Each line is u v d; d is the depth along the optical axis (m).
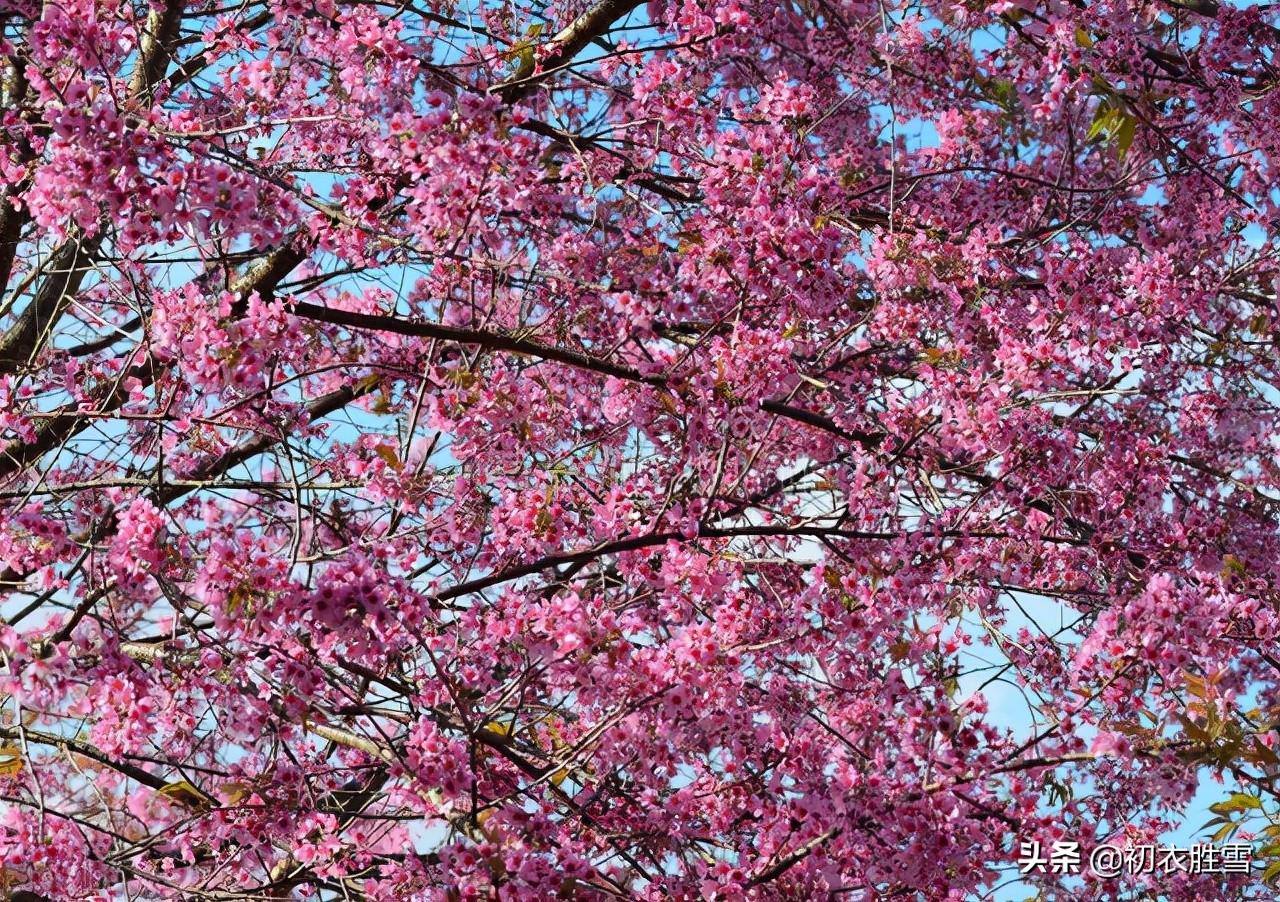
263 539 3.18
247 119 4.57
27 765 3.70
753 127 4.77
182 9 5.15
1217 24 5.80
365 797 4.52
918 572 4.37
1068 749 3.69
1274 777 3.80
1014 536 4.96
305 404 5.43
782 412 4.76
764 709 4.25
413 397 4.97
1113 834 3.81
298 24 4.25
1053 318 5.09
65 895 3.94
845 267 5.47
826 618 4.02
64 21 3.36
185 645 3.51
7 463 5.04
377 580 3.14
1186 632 3.55
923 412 4.90
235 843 3.90
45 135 4.57
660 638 4.47
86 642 3.22
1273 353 6.16
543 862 3.20
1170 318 5.34
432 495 4.74
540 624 3.47
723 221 4.11
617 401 4.63
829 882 3.56
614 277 4.18
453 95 4.12
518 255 4.42
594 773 4.12
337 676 3.66
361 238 4.42
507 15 5.40
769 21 6.29
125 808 4.54
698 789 4.28
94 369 4.92
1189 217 6.23
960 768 3.57
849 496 4.86
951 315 5.33
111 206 3.21
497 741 3.69
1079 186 6.57
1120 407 5.76
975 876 3.59
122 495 4.36
